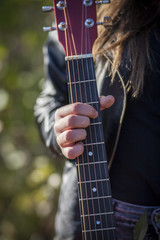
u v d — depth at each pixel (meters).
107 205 0.84
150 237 0.90
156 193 0.91
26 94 1.75
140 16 0.92
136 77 0.89
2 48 1.72
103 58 0.93
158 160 0.90
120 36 0.92
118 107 0.89
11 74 1.74
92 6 0.84
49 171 1.70
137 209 0.92
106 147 0.92
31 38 1.72
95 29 0.84
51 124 0.98
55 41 1.08
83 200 0.84
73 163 0.98
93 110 0.81
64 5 0.84
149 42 0.91
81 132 0.80
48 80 1.09
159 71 0.90
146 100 0.90
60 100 1.05
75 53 0.84
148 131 0.90
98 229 0.84
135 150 0.91
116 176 0.93
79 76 0.84
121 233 0.93
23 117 1.74
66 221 0.99
